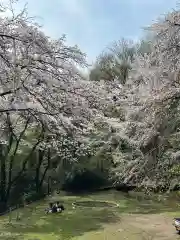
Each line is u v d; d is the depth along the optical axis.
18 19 10.39
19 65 10.45
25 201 24.41
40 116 12.23
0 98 11.10
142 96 14.73
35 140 24.91
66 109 13.00
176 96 13.41
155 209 22.58
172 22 12.10
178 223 16.83
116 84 28.06
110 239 15.77
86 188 30.67
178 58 12.23
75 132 19.92
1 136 19.98
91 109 15.31
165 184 15.14
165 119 14.16
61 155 26.66
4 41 9.98
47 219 19.92
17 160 27.08
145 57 17.30
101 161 31.61
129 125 16.56
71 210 22.53
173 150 14.72
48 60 11.48
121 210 22.58
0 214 21.03
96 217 20.56
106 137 30.38
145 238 15.97
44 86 11.69
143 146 15.38
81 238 15.93
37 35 10.77
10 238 15.71
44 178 30.02
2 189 21.78
